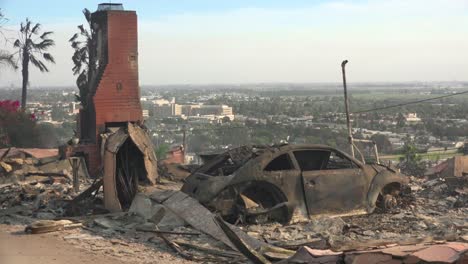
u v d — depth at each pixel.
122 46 19.52
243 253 7.62
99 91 19.25
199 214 9.74
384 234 9.79
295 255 6.79
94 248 8.75
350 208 11.12
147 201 10.79
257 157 10.42
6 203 13.44
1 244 9.01
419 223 10.59
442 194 14.39
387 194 11.95
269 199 10.57
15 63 33.06
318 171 10.85
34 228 9.85
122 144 11.96
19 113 32.50
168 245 8.90
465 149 38.34
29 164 19.02
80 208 12.08
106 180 11.57
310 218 10.55
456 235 8.51
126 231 9.88
